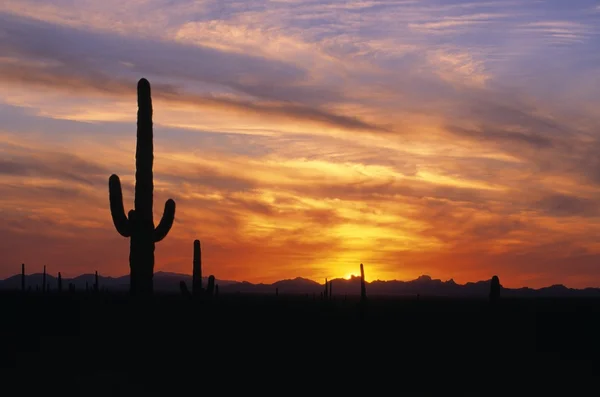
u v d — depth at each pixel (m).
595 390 23.78
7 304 42.88
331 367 26.77
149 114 22.81
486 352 32.62
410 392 22.44
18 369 22.69
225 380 22.73
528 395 22.56
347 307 66.12
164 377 22.42
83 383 20.95
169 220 23.31
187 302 30.03
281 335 35.78
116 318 28.62
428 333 40.12
